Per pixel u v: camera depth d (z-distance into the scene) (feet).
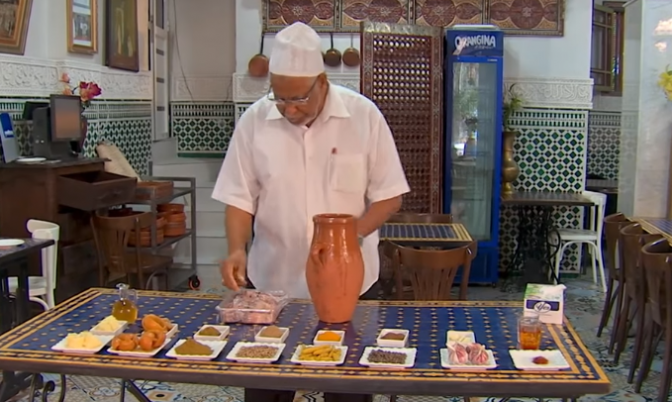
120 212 18.29
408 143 20.61
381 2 22.09
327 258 7.23
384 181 8.79
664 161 18.92
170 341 6.84
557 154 22.50
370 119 8.70
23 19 16.12
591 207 22.02
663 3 18.51
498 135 21.13
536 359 6.30
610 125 27.66
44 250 13.21
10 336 6.94
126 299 7.48
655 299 12.17
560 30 22.04
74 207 15.11
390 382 5.88
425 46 20.47
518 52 22.17
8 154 15.28
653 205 19.10
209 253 22.67
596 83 27.25
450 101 21.06
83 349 6.46
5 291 12.24
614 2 27.09
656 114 18.85
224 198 8.70
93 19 19.07
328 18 22.26
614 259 16.11
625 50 20.11
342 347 6.57
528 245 22.09
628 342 16.05
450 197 21.36
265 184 8.71
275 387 5.98
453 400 12.37
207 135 26.76
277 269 8.94
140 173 23.00
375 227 8.70
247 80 22.57
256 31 22.48
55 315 7.64
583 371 6.09
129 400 12.35
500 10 22.04
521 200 20.80
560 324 7.45
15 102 15.94
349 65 22.20
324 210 8.68
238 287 7.88
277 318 7.59
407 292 13.55
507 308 8.02
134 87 22.40
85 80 18.48
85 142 18.45
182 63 26.55
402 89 20.36
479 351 6.30
